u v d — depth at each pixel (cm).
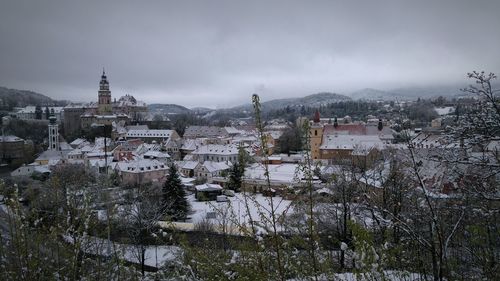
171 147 12162
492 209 1082
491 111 1133
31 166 8231
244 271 932
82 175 6253
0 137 11481
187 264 1086
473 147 1243
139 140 13138
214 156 10250
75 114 17975
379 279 816
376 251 844
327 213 2283
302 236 969
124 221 3195
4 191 1188
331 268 974
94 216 1514
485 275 1007
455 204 1098
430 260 1096
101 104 17812
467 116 1175
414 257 1079
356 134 10400
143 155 10356
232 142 12519
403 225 1036
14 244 1172
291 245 955
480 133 1157
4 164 10681
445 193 1283
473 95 1216
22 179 7144
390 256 874
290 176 6097
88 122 16438
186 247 1084
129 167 7444
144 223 3195
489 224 1105
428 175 1365
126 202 3653
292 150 11156
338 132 10569
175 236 1355
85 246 1368
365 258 777
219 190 5653
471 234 1062
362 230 804
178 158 11694
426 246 950
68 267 1267
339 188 2227
